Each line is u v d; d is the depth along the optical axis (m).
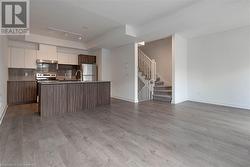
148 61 6.71
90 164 1.68
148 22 4.44
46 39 5.86
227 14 3.31
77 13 3.80
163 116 3.68
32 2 3.21
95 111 4.23
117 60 6.65
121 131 2.69
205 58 5.29
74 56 6.85
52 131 2.67
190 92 5.80
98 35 5.75
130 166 1.65
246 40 4.30
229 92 4.73
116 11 3.71
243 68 4.39
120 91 6.50
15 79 5.59
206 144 2.17
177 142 2.24
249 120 3.32
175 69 5.26
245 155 1.86
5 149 1.99
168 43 7.00
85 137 2.42
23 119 3.40
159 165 1.67
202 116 3.66
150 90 6.39
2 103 3.56
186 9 3.48
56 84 3.91
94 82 4.81
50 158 1.79
